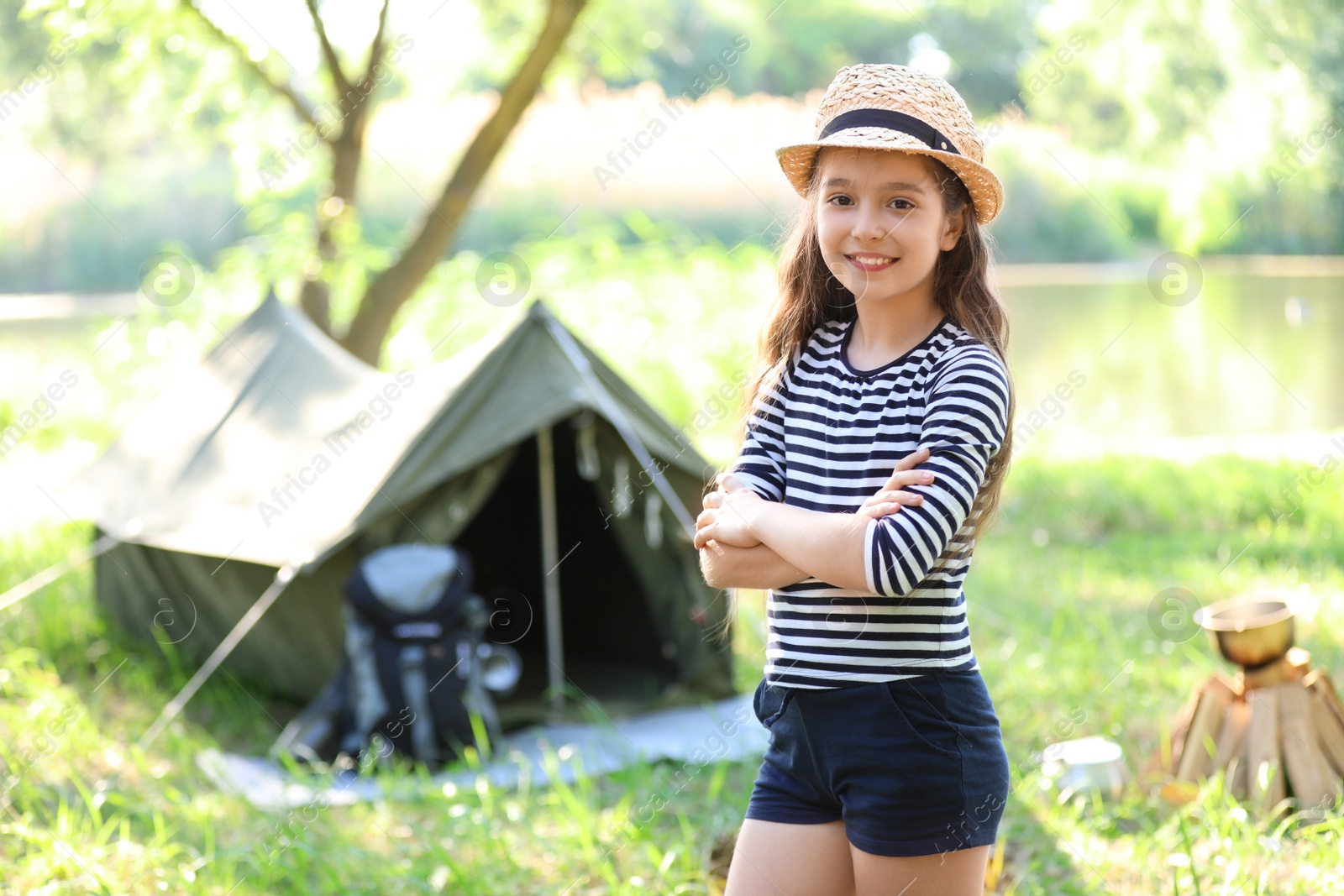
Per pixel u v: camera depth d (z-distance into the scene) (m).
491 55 14.76
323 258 7.75
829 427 1.74
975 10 21.27
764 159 15.73
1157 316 13.00
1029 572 5.80
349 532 4.12
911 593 1.65
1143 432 8.50
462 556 4.20
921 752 1.63
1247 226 13.91
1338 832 2.91
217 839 3.35
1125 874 2.89
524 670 5.14
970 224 1.74
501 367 4.40
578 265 11.25
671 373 9.76
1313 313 11.74
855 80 1.70
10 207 16.73
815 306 1.86
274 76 7.41
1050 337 12.02
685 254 12.02
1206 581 5.41
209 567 4.53
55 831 3.20
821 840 1.72
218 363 5.72
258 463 4.76
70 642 5.01
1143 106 13.82
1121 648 4.59
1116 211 18.25
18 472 8.02
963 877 1.67
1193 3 12.65
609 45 10.61
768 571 1.69
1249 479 6.87
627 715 4.51
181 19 7.08
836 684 1.66
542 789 3.74
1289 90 11.55
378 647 3.97
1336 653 4.21
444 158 14.67
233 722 4.28
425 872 3.02
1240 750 3.25
